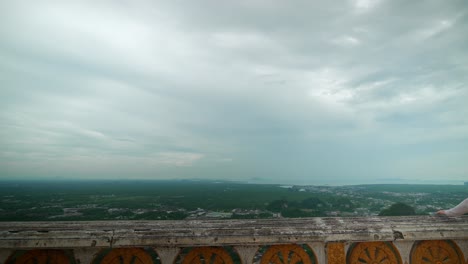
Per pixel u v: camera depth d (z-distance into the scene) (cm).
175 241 267
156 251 268
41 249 259
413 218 312
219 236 272
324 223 298
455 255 289
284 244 280
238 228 282
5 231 261
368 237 280
